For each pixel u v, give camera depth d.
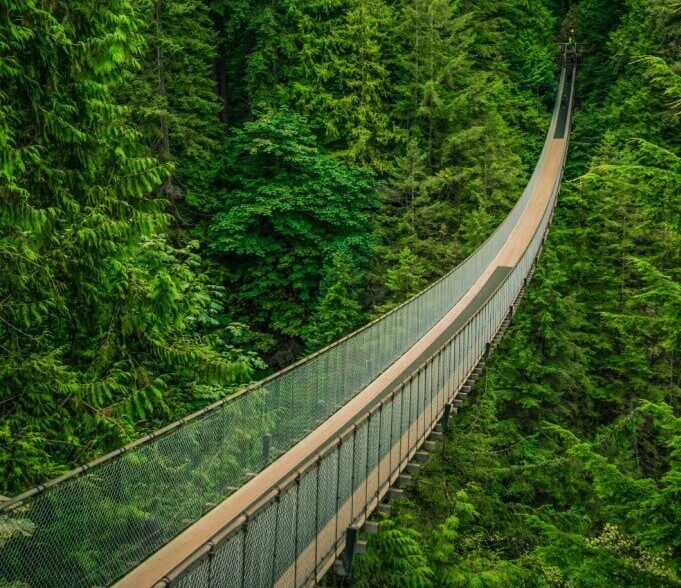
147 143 29.03
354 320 25.91
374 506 9.76
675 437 9.04
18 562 5.16
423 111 35.94
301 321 29.62
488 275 25.06
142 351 8.84
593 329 28.09
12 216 7.14
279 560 7.00
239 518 6.51
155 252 11.12
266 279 30.11
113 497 6.22
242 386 11.92
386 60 38.03
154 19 28.69
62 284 7.90
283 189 29.94
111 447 7.75
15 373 7.36
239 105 38.31
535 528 17.34
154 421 9.60
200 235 30.72
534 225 31.67
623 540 11.02
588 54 55.78
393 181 33.28
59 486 5.53
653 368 25.44
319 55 35.31
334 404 12.27
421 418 12.09
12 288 7.33
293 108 34.66
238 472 8.73
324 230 31.05
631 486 8.93
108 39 8.30
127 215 8.57
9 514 5.09
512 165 38.03
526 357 20.83
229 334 29.19
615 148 36.62
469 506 14.22
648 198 11.13
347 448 8.72
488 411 18.30
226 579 6.00
